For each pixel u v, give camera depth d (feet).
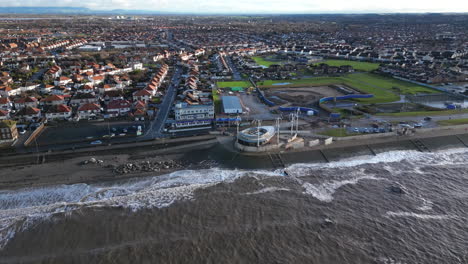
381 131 395.34
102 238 224.94
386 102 521.65
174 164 327.26
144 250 213.87
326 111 481.05
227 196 273.95
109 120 438.81
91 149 350.02
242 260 205.87
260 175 310.24
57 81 610.24
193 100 505.66
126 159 334.03
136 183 293.64
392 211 255.29
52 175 302.45
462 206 262.67
